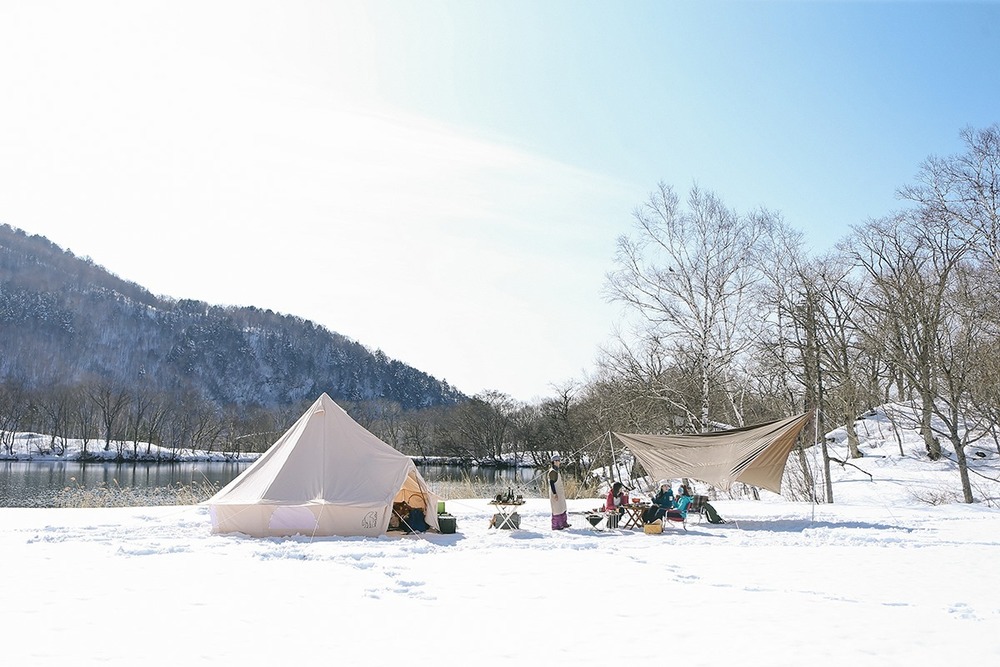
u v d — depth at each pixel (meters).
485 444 87.31
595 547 15.38
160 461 95.75
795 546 15.88
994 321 33.19
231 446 113.56
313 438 17.36
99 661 6.68
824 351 39.38
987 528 19.53
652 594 10.27
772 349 35.62
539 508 24.36
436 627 8.16
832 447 44.84
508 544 15.54
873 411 48.06
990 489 31.27
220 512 16.25
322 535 16.23
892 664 6.99
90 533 15.84
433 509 17.75
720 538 17.19
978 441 39.56
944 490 31.62
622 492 19.47
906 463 38.09
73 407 107.06
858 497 31.92
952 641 7.81
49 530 16.33
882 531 18.69
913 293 35.66
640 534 17.83
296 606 9.06
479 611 9.01
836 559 13.92
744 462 20.25
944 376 34.53
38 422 111.25
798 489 34.00
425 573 11.72
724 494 36.75
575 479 37.47
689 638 7.86
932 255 37.44
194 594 9.65
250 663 6.71
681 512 20.02
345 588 10.27
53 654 6.86
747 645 7.59
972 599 10.17
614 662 6.97
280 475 16.72
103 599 9.25
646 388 37.06
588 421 46.56
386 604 9.29
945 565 13.24
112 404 115.94
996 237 34.97
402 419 130.25
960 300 36.38
